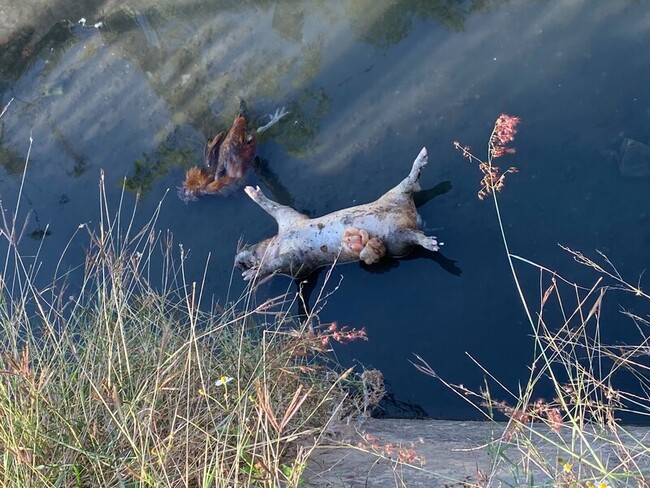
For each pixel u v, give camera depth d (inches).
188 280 105.7
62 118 119.8
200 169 109.0
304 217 100.7
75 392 71.9
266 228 106.0
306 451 70.5
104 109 118.5
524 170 97.2
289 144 108.2
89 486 66.7
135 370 75.2
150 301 85.2
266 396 61.1
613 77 98.4
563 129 97.7
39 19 125.3
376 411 92.3
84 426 68.4
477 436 78.4
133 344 81.1
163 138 114.2
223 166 106.7
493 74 103.2
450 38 106.7
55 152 118.1
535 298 92.2
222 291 104.0
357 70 109.0
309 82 110.7
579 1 103.4
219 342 88.0
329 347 96.9
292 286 102.1
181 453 67.5
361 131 105.9
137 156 114.5
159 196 111.5
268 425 70.0
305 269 100.5
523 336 91.1
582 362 87.5
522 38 103.7
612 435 71.7
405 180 96.3
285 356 81.3
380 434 81.1
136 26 121.2
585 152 95.9
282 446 71.6
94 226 112.0
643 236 90.9
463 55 105.3
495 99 101.9
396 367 94.3
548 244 93.7
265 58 113.7
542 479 64.6
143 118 116.2
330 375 90.9
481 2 107.0
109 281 104.7
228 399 72.2
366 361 95.7
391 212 96.1
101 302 80.1
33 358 76.0
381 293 98.3
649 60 98.0
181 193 109.7
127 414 66.2
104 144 116.5
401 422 86.6
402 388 93.0
